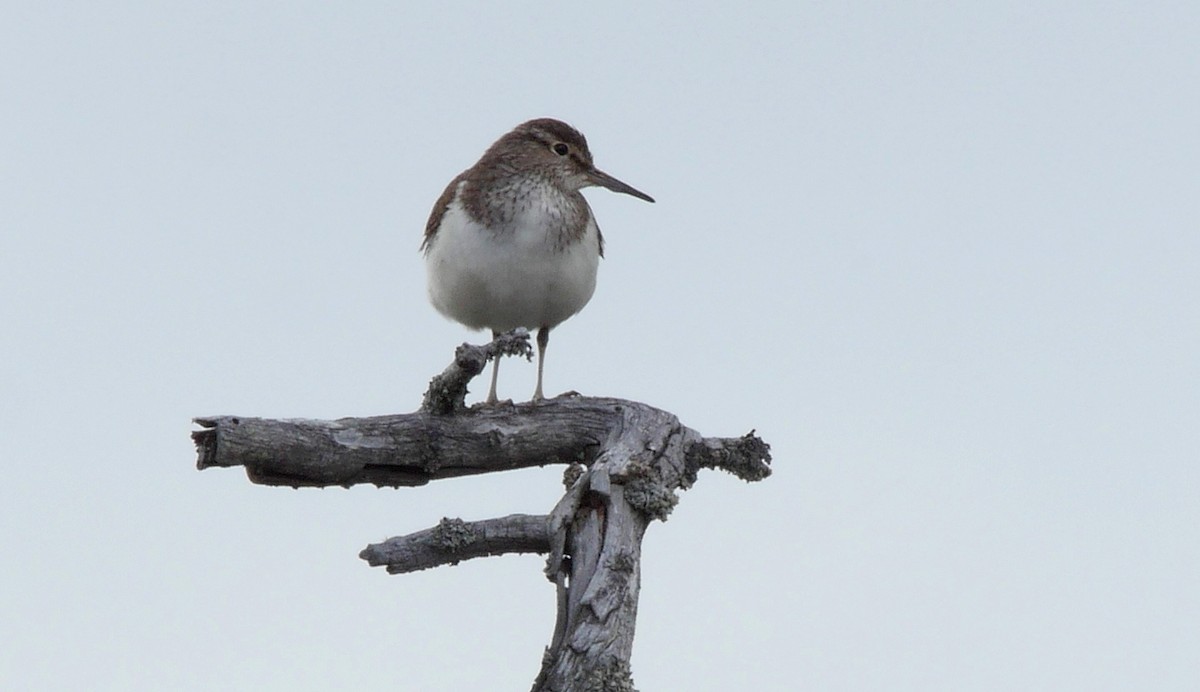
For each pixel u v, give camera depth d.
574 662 10.13
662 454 12.07
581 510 11.21
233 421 10.71
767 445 12.53
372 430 11.58
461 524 10.95
